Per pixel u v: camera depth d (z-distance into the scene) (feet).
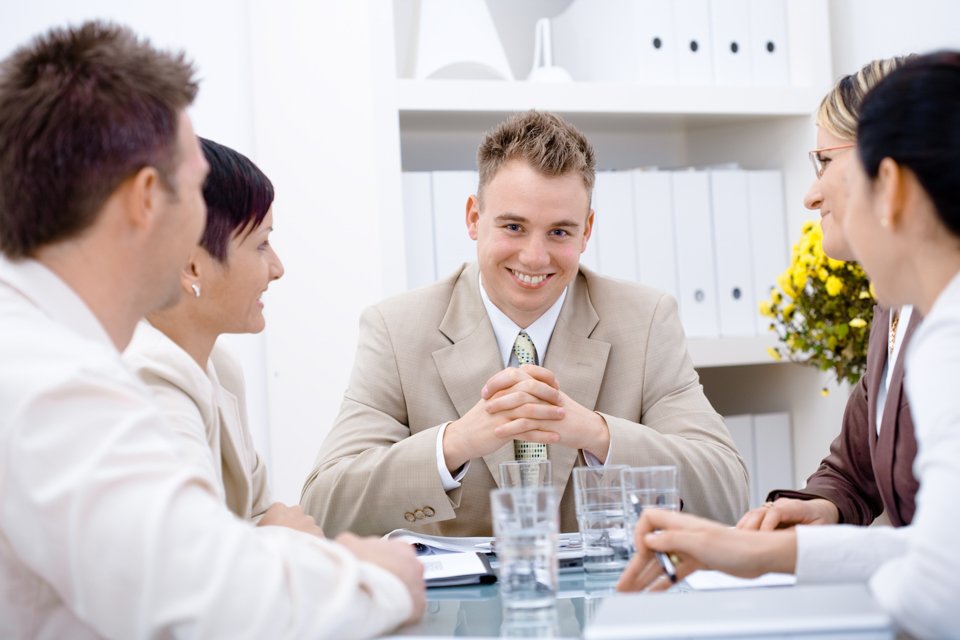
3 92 3.62
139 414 3.40
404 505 5.98
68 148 3.53
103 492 3.25
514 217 6.33
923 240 3.42
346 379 9.13
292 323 9.35
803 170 10.03
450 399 6.70
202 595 3.22
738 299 9.91
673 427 6.57
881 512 6.02
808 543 3.81
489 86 9.09
